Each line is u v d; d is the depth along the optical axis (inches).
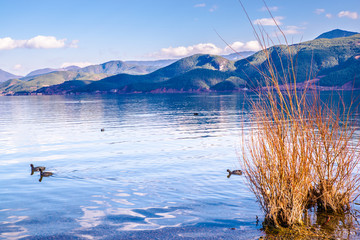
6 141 855.7
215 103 3582.7
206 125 1200.8
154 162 525.3
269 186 241.0
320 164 263.3
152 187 370.0
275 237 217.5
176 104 3587.6
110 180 412.2
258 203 298.5
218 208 288.5
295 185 235.5
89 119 1651.1
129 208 298.5
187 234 232.4
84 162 542.0
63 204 315.9
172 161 529.7
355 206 270.7
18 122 1526.8
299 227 231.9
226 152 603.2
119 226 253.3
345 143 259.0
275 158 238.8
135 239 227.0
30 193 360.8
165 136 891.4
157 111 2335.1
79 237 232.4
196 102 4052.7
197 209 287.9
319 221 241.4
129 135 937.5
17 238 232.5
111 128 1169.4
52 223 262.7
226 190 346.6
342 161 260.1
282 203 237.9
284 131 235.0
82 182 407.5
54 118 1769.2
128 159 558.6
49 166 517.0
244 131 949.8
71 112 2367.1
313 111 251.8
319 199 272.1
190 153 603.8
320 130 257.9
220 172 436.5
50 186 390.9
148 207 299.3
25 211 295.1
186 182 387.5
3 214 287.0
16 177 445.4
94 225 256.2
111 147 709.9
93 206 307.3
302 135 237.3
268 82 234.4
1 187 390.6
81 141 826.2
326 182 264.4
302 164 236.7
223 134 898.7
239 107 2618.1
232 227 242.2
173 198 324.8
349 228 226.5
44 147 737.6
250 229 236.4
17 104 4458.7
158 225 253.0
